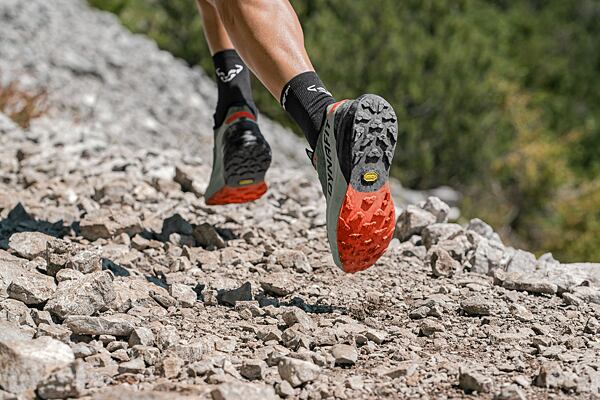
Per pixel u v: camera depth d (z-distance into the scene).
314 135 3.31
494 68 15.59
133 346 3.03
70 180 5.66
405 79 13.82
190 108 11.41
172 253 4.41
